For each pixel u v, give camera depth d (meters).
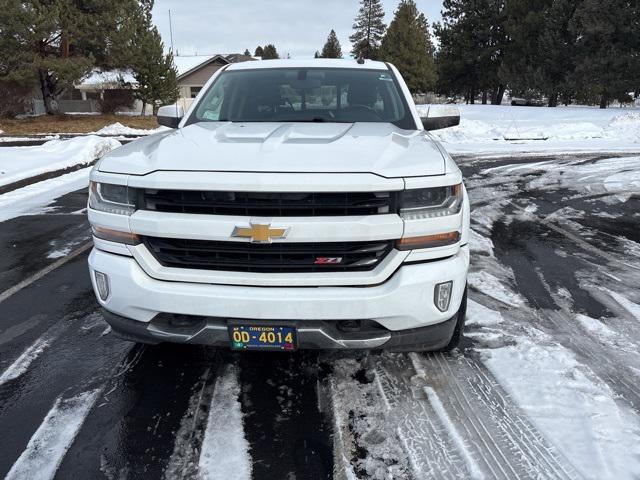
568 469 2.12
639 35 23.66
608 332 3.31
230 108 3.69
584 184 8.56
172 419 2.49
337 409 2.54
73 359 3.05
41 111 30.86
